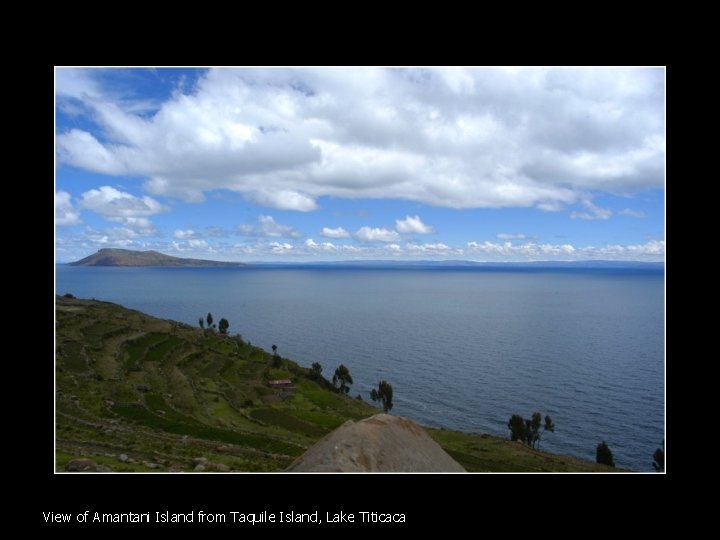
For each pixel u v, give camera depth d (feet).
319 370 286.05
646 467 195.31
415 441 47.93
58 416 115.75
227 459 87.10
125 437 99.40
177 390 185.78
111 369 191.83
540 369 383.65
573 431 242.58
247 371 252.62
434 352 459.73
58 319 256.52
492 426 254.27
